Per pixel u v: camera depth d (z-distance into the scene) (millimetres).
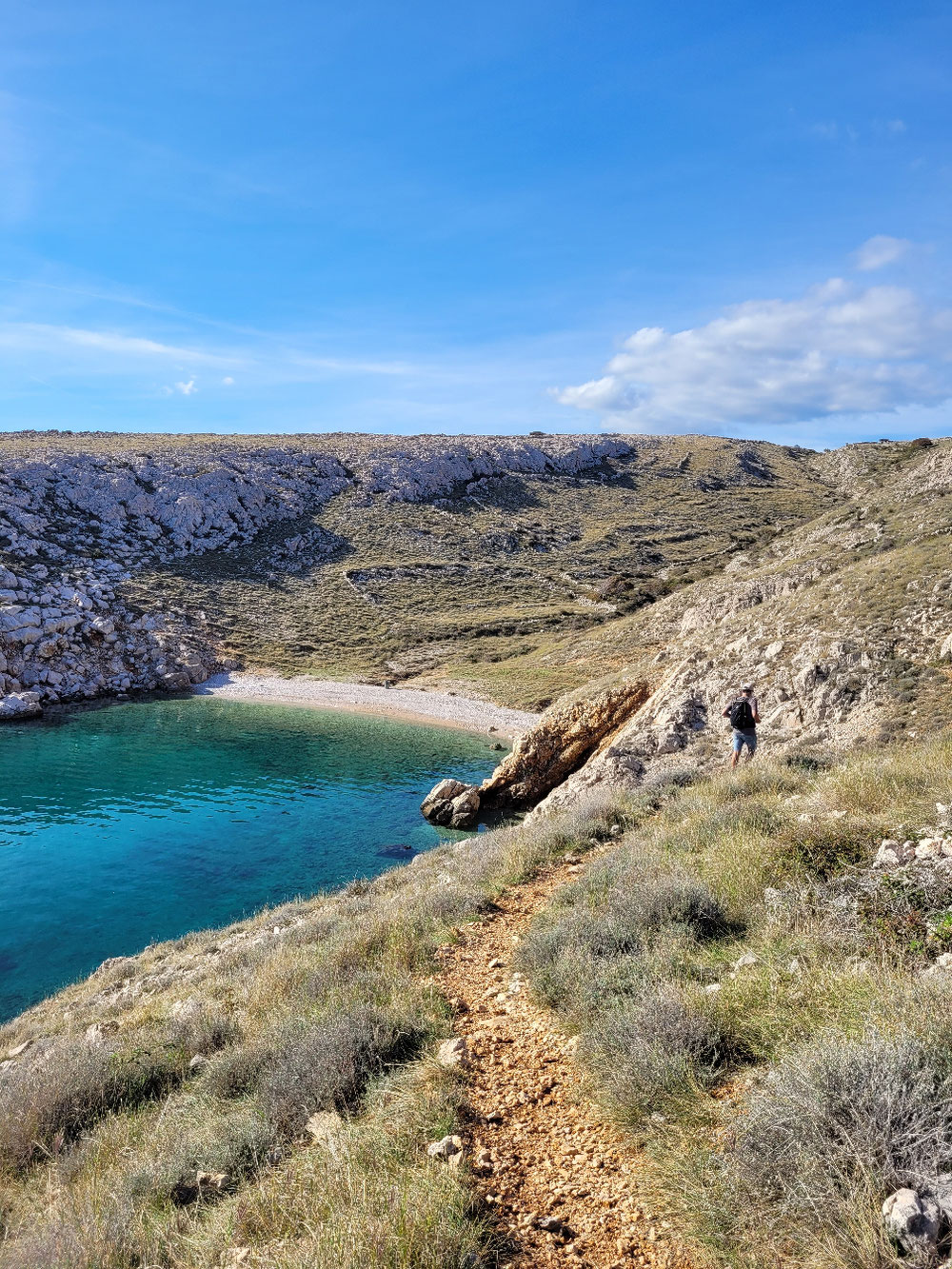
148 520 80375
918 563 26750
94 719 44594
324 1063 5195
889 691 20125
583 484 123438
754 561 59125
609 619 68750
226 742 40531
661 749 22844
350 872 21969
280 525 89938
